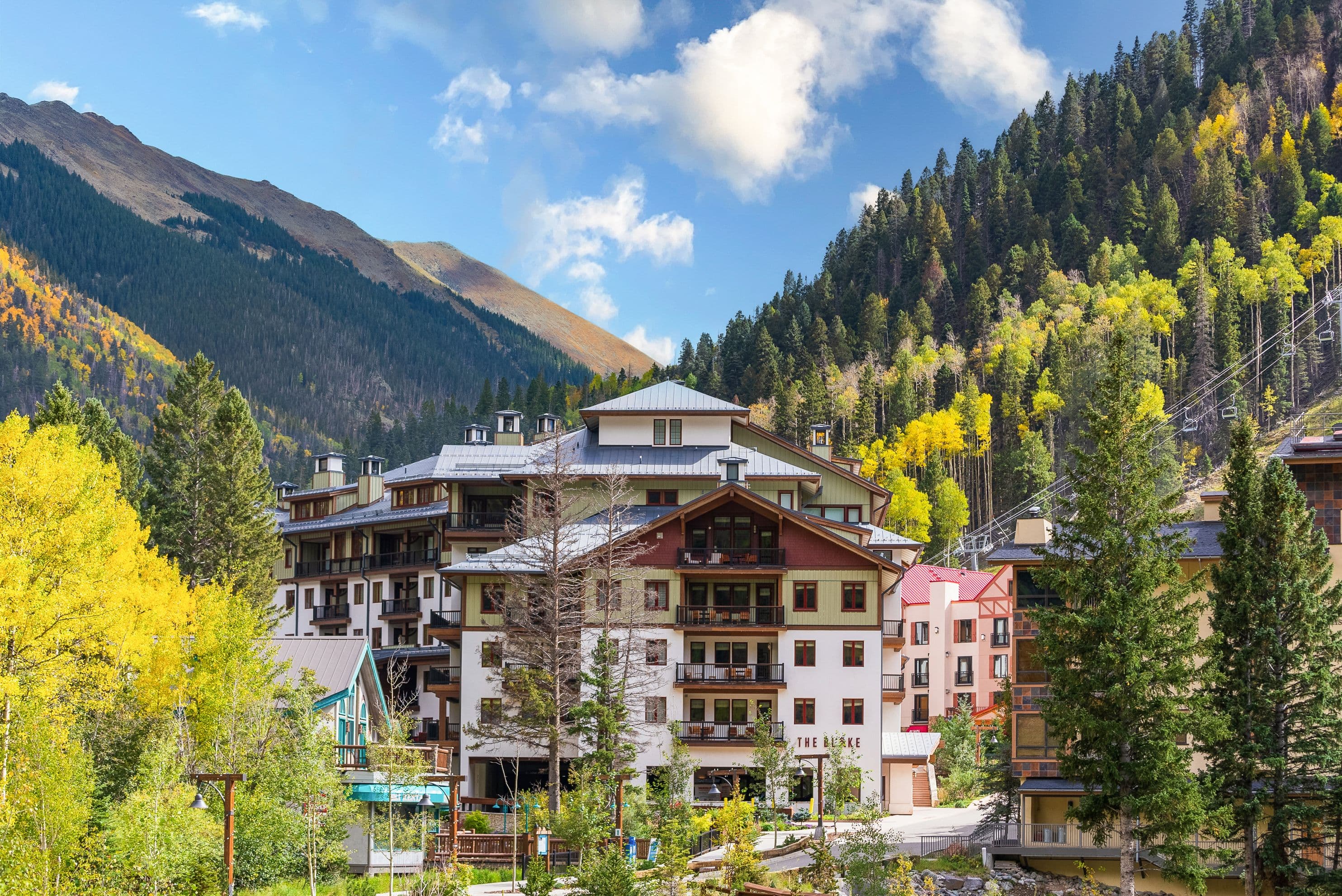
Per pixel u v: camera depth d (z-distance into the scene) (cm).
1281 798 4997
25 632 4394
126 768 4503
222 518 8306
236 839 4316
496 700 7406
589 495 8256
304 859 4438
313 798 4453
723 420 8669
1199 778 4947
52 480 4838
